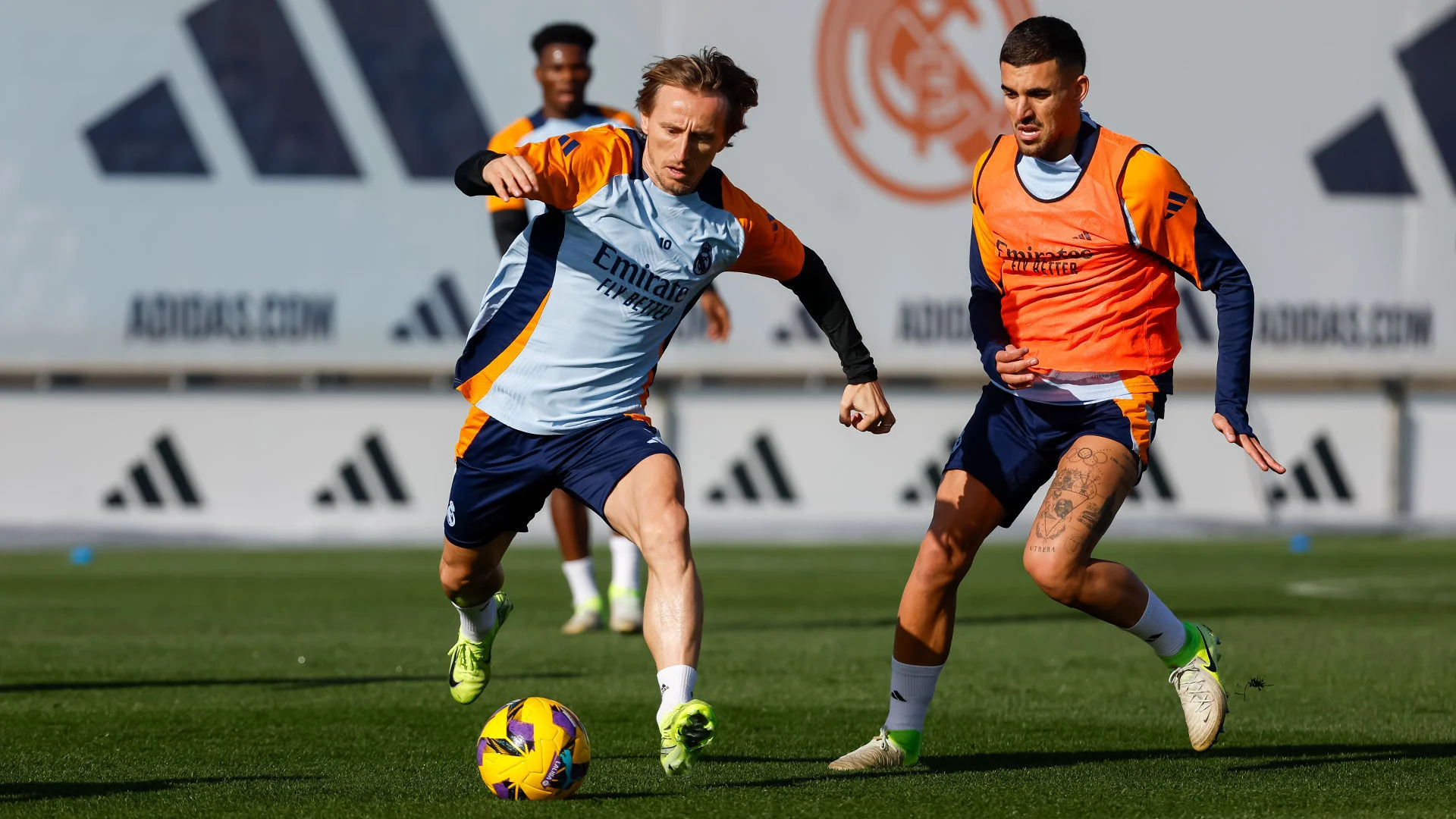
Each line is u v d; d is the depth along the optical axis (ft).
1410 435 190.08
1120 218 48.06
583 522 92.53
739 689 68.03
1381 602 112.27
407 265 174.09
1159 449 184.34
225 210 171.94
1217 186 185.57
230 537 172.86
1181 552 164.45
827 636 90.58
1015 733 56.03
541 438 46.80
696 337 177.68
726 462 179.42
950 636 48.73
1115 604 47.60
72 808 41.22
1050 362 49.24
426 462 175.83
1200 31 184.44
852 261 179.32
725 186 46.55
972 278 52.06
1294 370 187.01
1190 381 184.65
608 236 45.70
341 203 173.17
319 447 174.40
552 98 86.53
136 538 171.53
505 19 174.19
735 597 117.80
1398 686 69.56
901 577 135.54
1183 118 184.65
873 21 178.40
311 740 54.03
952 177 180.55
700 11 175.73
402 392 175.42
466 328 175.01
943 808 41.34
